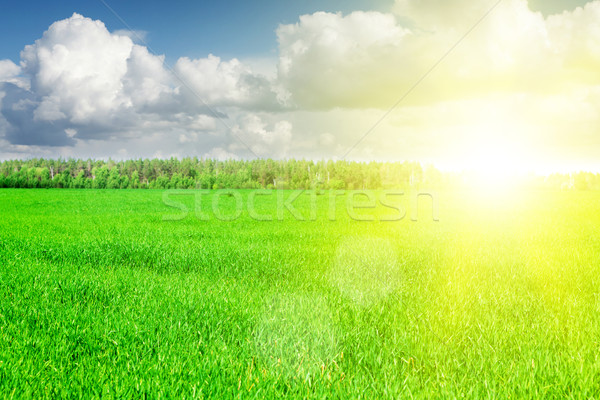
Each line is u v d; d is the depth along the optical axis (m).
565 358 3.20
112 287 5.23
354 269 6.45
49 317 4.07
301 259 7.35
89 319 4.01
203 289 5.25
